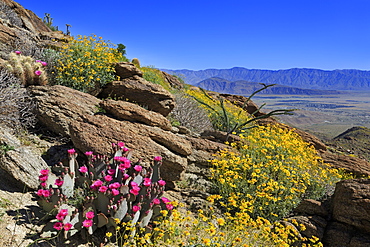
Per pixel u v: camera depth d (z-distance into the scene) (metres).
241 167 6.30
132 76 8.57
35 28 13.38
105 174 4.12
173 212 3.80
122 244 3.58
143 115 6.29
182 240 3.90
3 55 7.34
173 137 6.13
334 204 5.39
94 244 3.50
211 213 4.66
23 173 3.99
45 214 3.62
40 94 6.26
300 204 5.75
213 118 11.20
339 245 4.86
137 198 4.08
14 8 12.62
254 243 4.30
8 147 4.27
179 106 9.35
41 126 5.97
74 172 4.29
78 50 8.29
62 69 7.42
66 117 5.91
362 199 4.91
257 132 9.42
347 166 9.82
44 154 5.18
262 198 5.36
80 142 5.21
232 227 4.20
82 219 3.49
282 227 4.66
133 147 5.36
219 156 6.62
